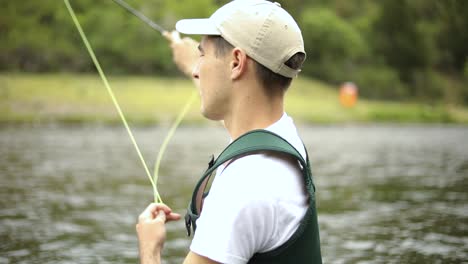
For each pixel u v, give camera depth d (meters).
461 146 26.09
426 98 55.41
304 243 2.41
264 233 2.34
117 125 33.09
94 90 39.31
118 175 15.35
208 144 25.27
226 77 2.51
